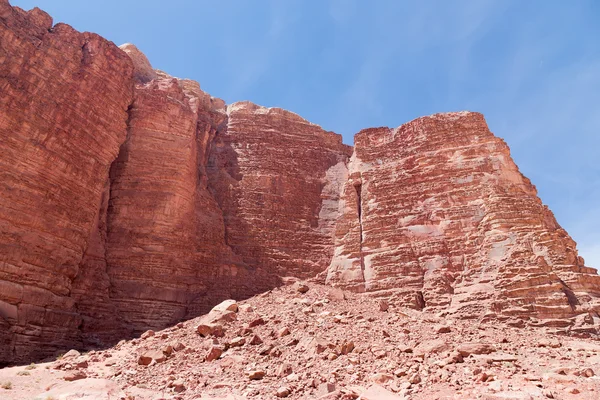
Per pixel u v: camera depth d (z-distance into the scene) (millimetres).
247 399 9109
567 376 9406
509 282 21953
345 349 12227
